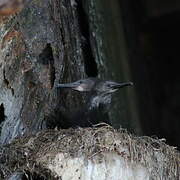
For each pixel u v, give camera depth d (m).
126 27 20.17
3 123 11.83
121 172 10.65
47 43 12.48
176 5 26.06
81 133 10.88
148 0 25.73
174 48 27.55
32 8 12.23
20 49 12.12
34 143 10.91
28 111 12.13
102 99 12.29
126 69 18.31
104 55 15.27
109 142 10.76
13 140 11.31
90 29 14.16
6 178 10.73
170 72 27.33
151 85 26.80
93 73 14.16
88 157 10.60
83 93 12.38
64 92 12.55
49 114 12.27
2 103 11.84
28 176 10.73
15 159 10.80
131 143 10.90
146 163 10.89
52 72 12.51
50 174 10.56
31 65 12.25
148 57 26.84
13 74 12.01
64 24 12.97
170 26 26.97
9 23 11.90
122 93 17.16
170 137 26.31
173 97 27.02
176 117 26.69
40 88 12.32
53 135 11.02
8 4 8.47
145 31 26.67
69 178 10.48
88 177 10.52
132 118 17.98
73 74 13.13
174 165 11.32
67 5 13.16
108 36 16.25
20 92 12.06
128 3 22.06
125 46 19.02
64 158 10.59
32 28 12.28
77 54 13.38
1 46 11.91
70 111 12.16
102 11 15.84
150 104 23.62
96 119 12.16
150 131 22.48
